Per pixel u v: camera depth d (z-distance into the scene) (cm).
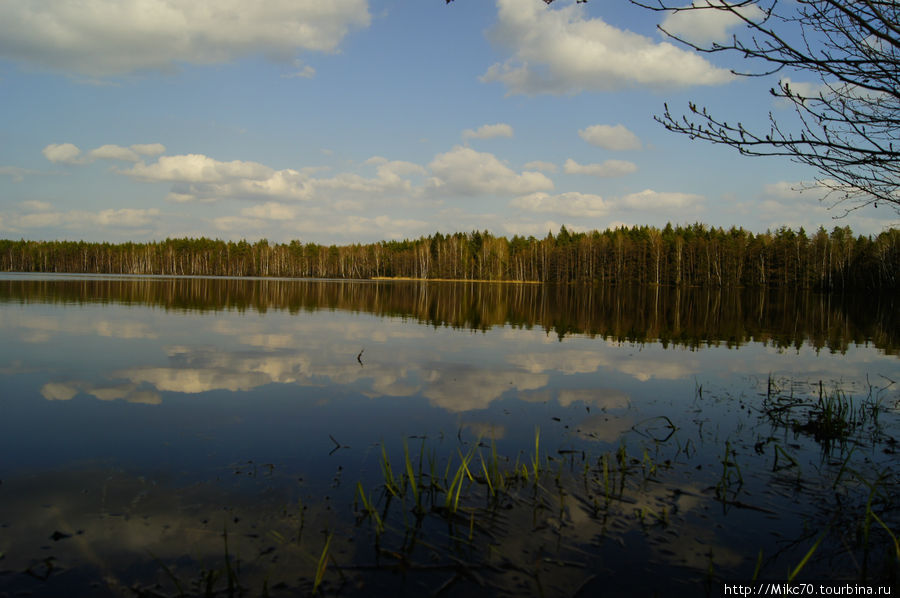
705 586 335
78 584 326
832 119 345
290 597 317
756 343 1523
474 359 1144
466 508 434
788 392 877
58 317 1739
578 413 727
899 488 486
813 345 1499
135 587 324
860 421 711
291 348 1240
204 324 1670
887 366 1154
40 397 760
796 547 383
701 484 490
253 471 505
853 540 393
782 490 479
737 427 675
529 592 326
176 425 645
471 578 339
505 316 2298
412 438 612
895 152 325
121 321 1681
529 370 1028
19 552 359
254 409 721
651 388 888
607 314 2522
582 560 361
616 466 530
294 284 5956
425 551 369
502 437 621
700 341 1548
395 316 2167
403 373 977
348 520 411
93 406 721
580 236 10388
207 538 381
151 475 493
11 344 1191
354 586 329
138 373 928
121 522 402
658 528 406
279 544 375
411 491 467
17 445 567
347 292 4288
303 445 580
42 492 452
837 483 495
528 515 424
